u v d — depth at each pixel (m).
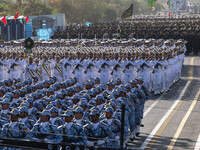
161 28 86.06
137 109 23.45
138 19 132.25
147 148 21.66
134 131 23.14
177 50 43.84
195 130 25.17
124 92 21.42
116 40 57.84
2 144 15.97
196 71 53.69
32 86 26.45
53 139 15.79
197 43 73.12
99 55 38.47
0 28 78.50
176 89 40.72
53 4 192.62
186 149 21.47
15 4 164.00
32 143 15.94
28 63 38.28
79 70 38.66
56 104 19.91
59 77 38.94
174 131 24.97
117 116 17.81
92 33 81.44
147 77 36.88
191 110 30.91
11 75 39.41
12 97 22.16
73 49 45.12
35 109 19.98
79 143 15.90
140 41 52.56
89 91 22.89
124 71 37.38
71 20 195.50
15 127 16.47
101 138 15.99
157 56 36.97
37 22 104.62
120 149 14.66
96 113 16.11
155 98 36.03
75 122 16.70
